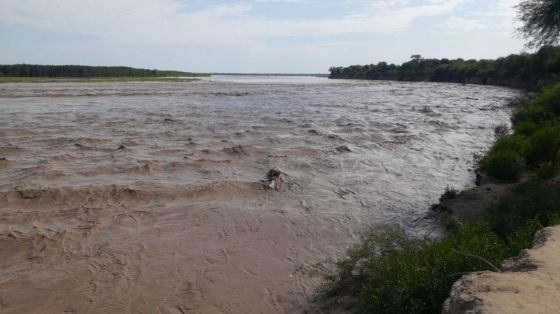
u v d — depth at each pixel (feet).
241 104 120.26
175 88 196.54
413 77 391.86
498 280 12.96
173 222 31.78
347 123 82.02
